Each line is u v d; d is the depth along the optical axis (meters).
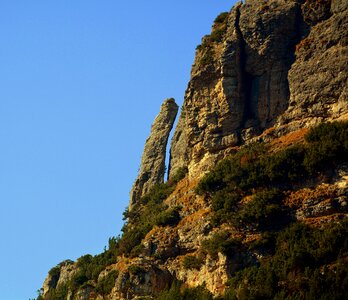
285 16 174.62
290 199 158.00
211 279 157.62
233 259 155.88
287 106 170.75
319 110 165.50
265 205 157.88
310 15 173.25
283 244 153.12
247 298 147.38
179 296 157.00
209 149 173.75
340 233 149.38
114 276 174.38
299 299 142.62
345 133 157.25
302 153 160.00
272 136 168.75
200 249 162.88
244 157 165.50
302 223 154.38
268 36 174.38
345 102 163.12
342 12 169.00
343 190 154.75
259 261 154.50
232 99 173.38
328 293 141.75
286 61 173.50
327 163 157.12
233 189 163.75
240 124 173.25
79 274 192.62
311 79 167.62
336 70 165.50
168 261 168.38
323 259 148.12
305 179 158.62
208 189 167.75
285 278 147.75
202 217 165.62
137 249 173.12
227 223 161.25
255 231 158.12
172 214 172.50
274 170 160.62
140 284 165.75
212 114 174.62
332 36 168.25
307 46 170.50
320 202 155.50
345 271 144.00
